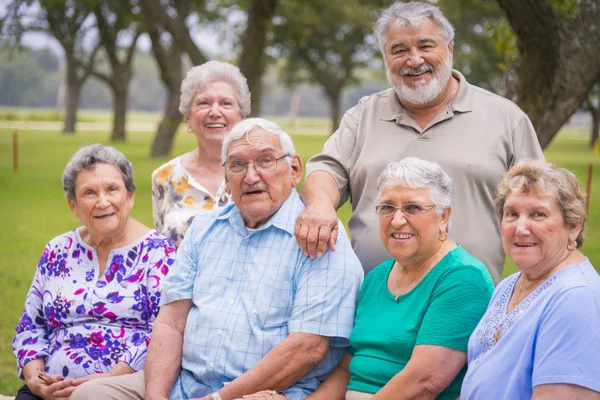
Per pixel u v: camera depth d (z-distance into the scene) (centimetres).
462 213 358
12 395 477
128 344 357
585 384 231
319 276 316
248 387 307
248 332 320
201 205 427
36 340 367
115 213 355
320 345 313
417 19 354
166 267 362
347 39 3753
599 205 1389
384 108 384
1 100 12631
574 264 255
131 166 368
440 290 293
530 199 255
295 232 319
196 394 328
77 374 353
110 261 364
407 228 297
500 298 274
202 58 1595
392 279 317
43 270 374
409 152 369
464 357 287
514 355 251
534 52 607
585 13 607
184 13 2225
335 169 387
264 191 324
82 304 359
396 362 298
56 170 2048
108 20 3491
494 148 360
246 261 332
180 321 341
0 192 1545
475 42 2906
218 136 425
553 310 242
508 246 261
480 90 375
